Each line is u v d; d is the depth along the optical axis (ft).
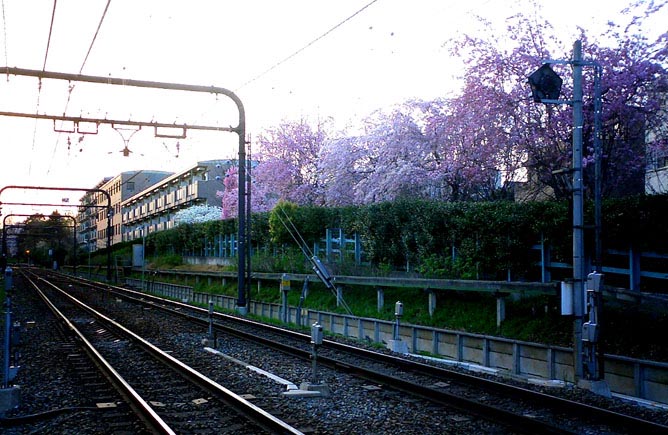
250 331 69.00
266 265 111.04
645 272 50.34
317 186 128.98
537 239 59.72
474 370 47.52
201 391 35.68
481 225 64.49
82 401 33.45
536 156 63.67
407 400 33.17
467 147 75.05
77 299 123.54
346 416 29.66
